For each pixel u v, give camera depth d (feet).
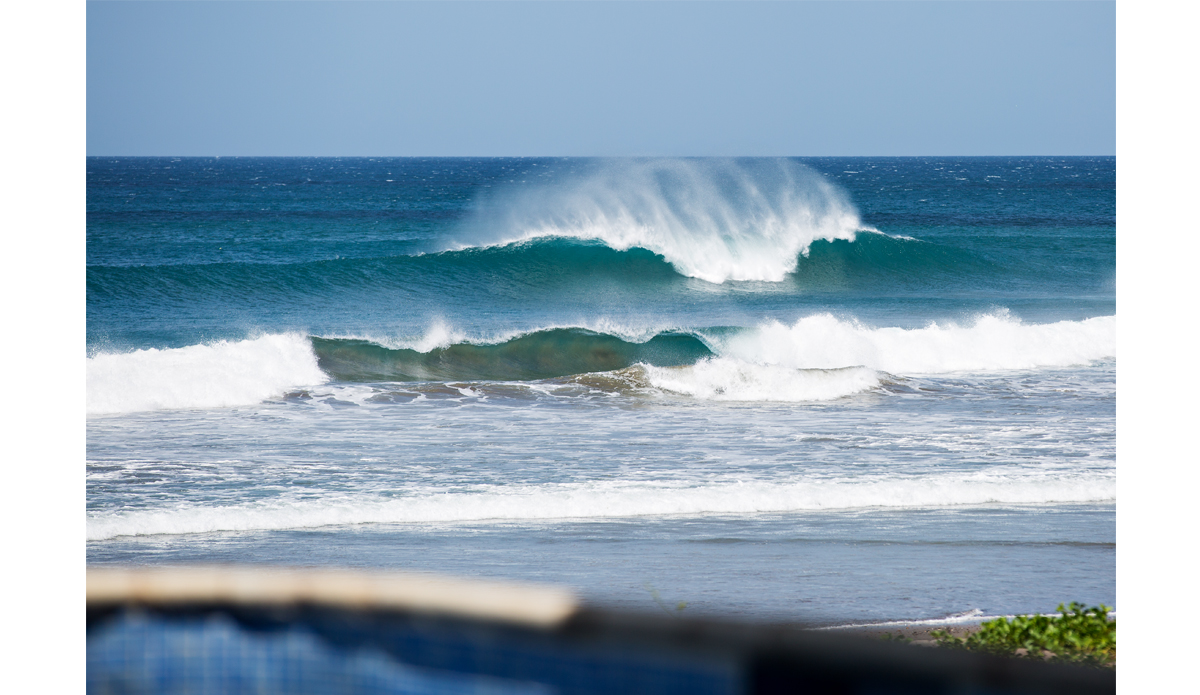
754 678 23.94
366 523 103.60
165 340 242.37
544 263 322.96
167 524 100.78
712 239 337.52
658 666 24.04
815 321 226.99
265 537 98.78
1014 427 152.76
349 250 434.71
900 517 107.55
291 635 25.85
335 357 212.23
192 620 25.75
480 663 25.09
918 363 214.69
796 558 93.30
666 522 105.19
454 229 496.64
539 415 161.58
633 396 177.78
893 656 23.26
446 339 221.66
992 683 23.12
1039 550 96.17
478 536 99.71
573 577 86.84
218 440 140.36
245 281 304.91
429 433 146.61
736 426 153.69
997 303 313.73
